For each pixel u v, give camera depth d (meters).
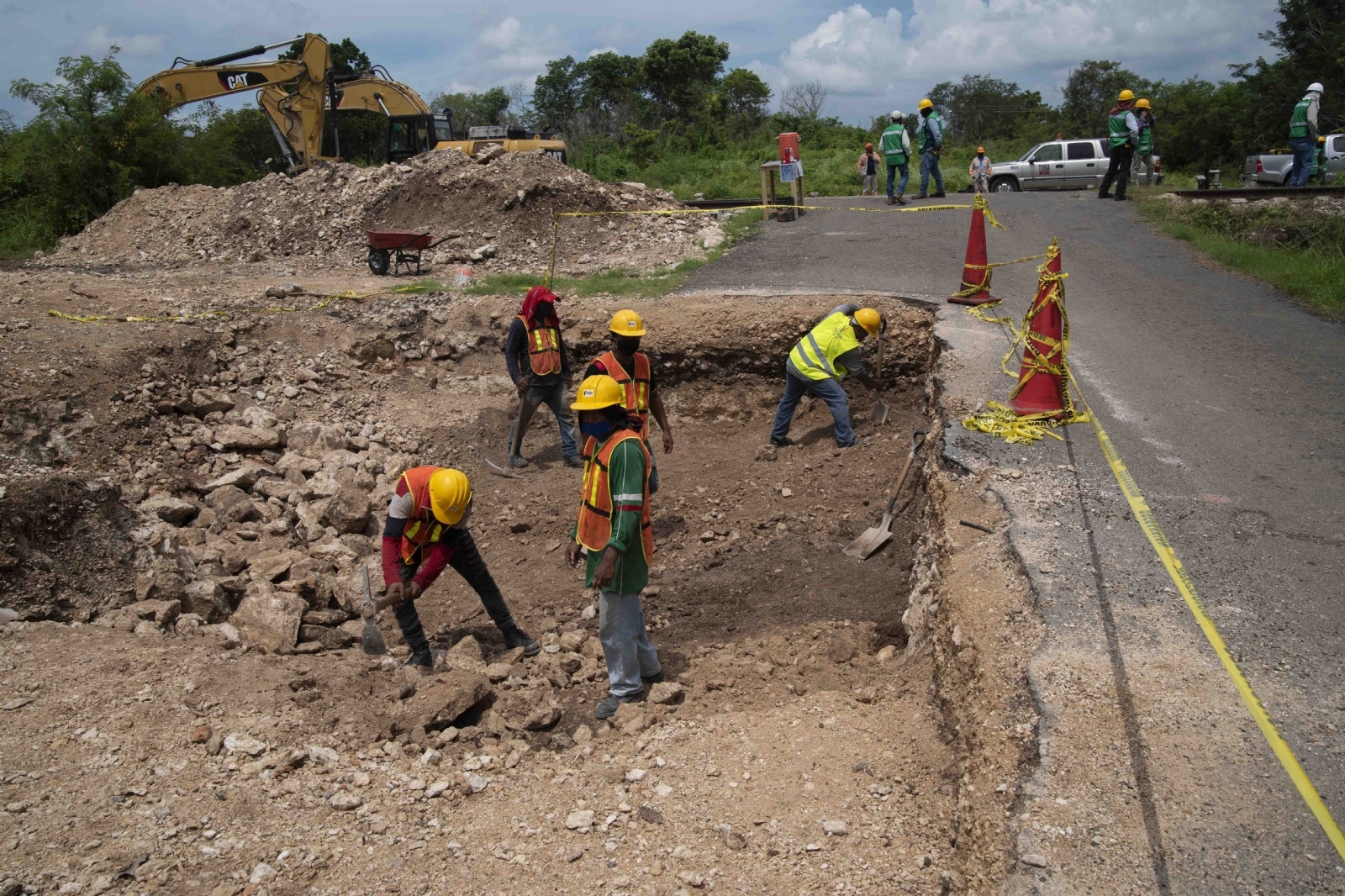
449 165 15.70
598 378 4.33
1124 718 3.13
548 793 3.63
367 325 9.85
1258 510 4.65
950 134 53.47
